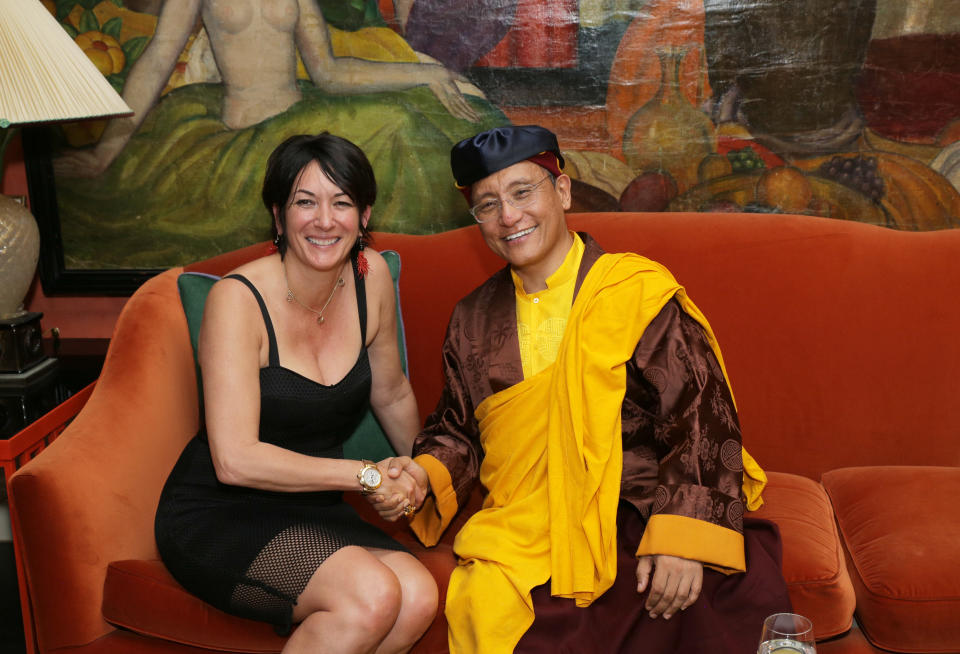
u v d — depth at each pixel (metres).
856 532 2.06
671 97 2.68
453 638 1.83
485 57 2.71
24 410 2.40
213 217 2.86
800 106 2.65
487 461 2.09
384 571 1.76
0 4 2.22
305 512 1.99
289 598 1.77
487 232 2.04
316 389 2.00
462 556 1.95
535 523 1.92
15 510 1.90
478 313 2.17
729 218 2.56
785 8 2.58
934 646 1.82
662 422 1.94
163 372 2.28
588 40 2.67
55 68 2.28
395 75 2.74
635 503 1.92
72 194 2.86
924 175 2.65
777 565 1.85
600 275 2.01
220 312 1.93
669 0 2.62
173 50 2.75
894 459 2.40
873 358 2.40
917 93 2.60
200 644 1.89
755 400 2.47
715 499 1.82
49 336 2.99
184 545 1.90
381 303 2.19
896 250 2.43
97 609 1.94
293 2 2.70
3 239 2.41
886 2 2.55
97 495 1.95
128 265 2.91
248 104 2.78
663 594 1.79
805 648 1.36
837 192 2.70
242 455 1.87
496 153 1.96
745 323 2.47
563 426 1.93
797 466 2.46
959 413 2.35
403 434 2.31
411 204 2.84
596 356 1.93
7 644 2.37
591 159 2.76
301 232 1.91
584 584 1.83
